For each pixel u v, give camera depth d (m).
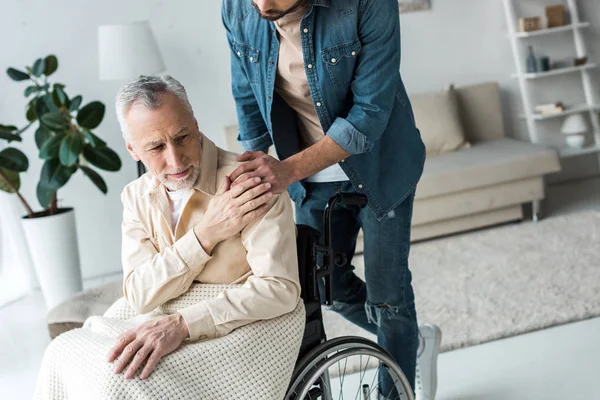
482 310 3.14
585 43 5.18
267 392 1.51
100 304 2.80
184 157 1.56
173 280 1.58
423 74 4.93
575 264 3.54
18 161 3.62
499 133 4.90
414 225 4.19
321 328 1.76
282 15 1.69
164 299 1.61
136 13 4.36
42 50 4.23
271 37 1.84
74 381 1.49
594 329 2.90
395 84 1.83
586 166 5.30
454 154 4.52
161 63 4.08
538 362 2.69
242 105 2.08
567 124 5.00
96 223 4.42
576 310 3.04
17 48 4.19
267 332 1.55
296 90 1.90
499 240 4.09
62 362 1.55
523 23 4.88
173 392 1.41
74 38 4.26
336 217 2.12
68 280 3.80
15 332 3.69
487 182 4.21
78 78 4.30
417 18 4.86
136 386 1.40
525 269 3.56
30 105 3.83
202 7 4.45
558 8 5.02
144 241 1.69
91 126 3.75
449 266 3.75
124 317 1.71
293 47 1.83
